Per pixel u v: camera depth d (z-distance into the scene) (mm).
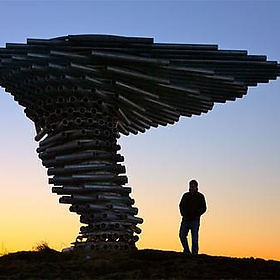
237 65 23156
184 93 23047
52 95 22250
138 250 19891
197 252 20000
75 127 22188
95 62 21891
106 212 21672
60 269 18094
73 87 21828
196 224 20109
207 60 22797
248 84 24531
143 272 17422
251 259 18938
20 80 22594
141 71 22297
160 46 22234
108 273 17734
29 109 23438
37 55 21453
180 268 17719
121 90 22281
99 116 22250
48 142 22500
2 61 22109
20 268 18250
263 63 23141
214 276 17031
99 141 22125
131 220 21828
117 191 21891
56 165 22375
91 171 21922
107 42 22078
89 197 21734
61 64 21672
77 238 21906
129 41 22125
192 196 20172
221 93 24438
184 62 22656
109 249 21438
